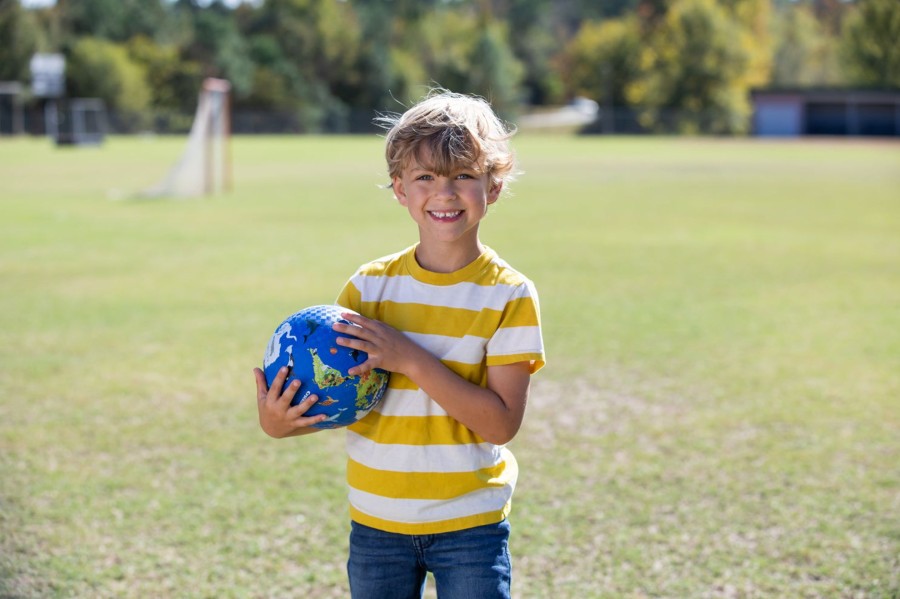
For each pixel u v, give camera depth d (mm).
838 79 78812
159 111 70812
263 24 80750
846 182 25672
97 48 67938
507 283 2410
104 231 14664
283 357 2334
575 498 4438
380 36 84062
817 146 50625
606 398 6109
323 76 78562
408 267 2461
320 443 5258
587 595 3502
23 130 66625
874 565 3721
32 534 4016
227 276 10594
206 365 6875
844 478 4680
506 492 2432
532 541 3963
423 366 2303
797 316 8617
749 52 70438
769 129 63781
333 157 38281
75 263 11516
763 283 10305
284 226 15383
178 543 3951
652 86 71750
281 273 10789
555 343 7543
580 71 78875
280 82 74125
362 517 2404
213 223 15797
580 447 5184
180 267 11227
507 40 93000
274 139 62625
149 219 16344
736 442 5246
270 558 3820
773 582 3594
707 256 12242
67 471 4785
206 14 76188
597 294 9617
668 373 6695
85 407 5879
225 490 4539
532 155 41500
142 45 73000
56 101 66062
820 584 3574
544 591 3533
